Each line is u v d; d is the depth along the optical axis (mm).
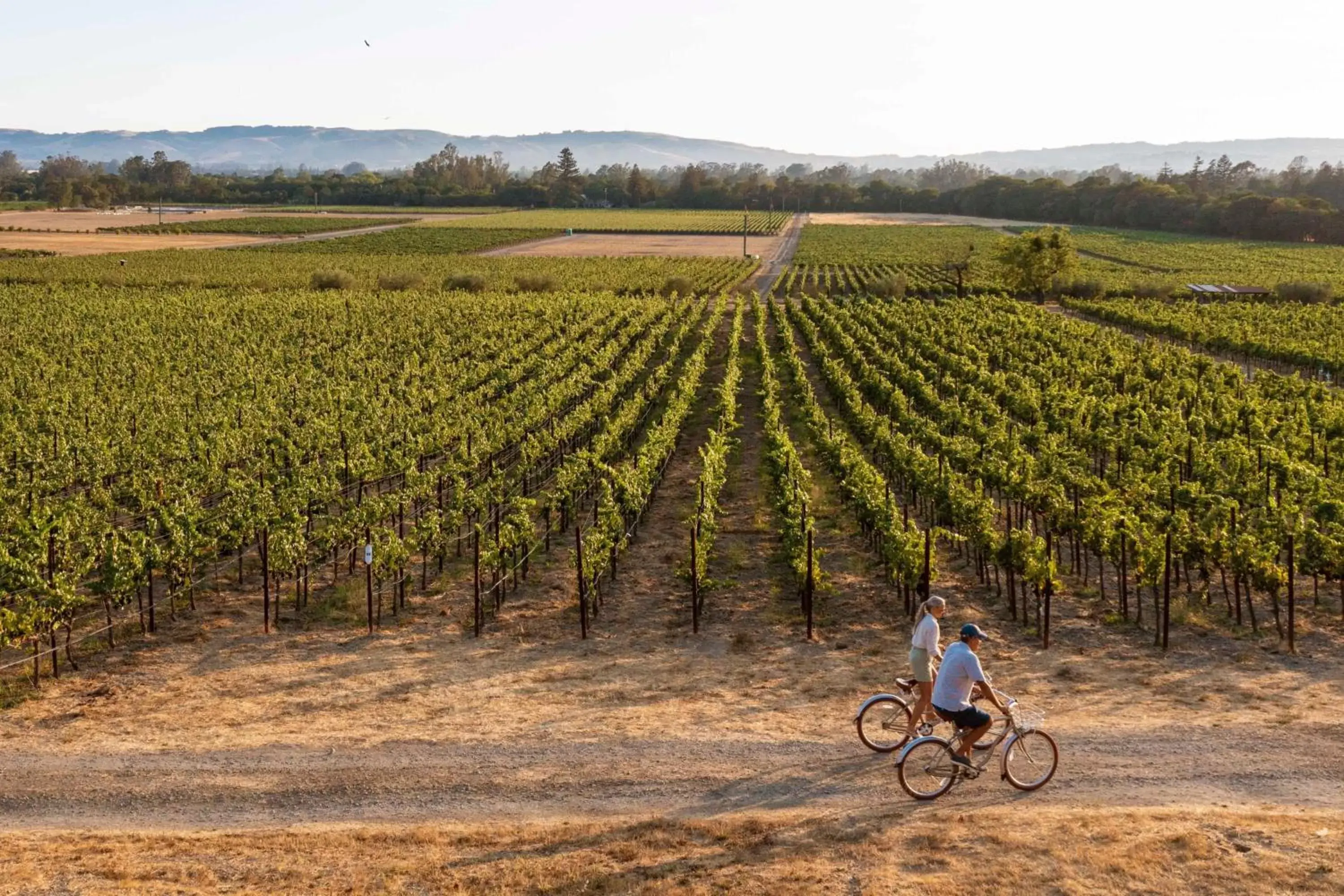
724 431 42188
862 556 27625
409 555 24500
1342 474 33906
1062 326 75250
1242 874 11695
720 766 15195
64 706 18156
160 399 46250
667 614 23266
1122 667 19531
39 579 20859
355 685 19078
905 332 72375
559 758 15625
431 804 14297
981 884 11680
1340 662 19641
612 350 64625
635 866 12391
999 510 30156
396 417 42812
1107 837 12578
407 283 107188
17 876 12305
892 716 15477
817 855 12477
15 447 36375
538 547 28000
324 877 12312
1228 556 21875
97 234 186500
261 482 32719
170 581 24391
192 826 13797
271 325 75250
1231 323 75188
